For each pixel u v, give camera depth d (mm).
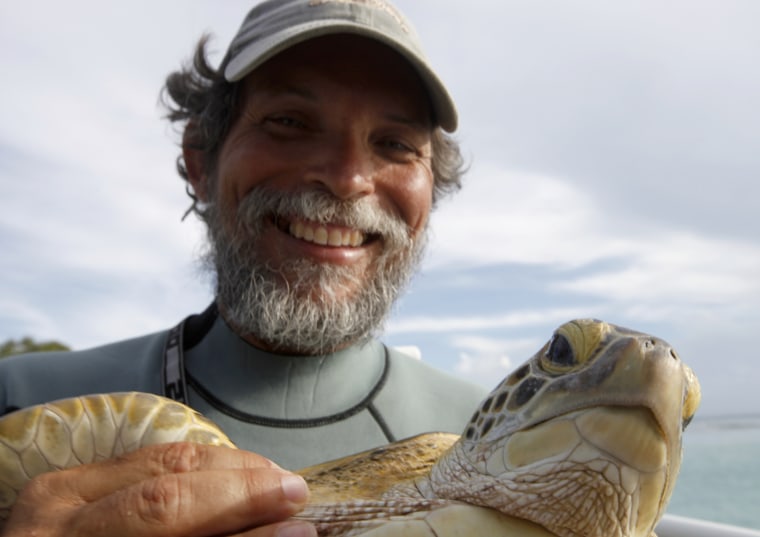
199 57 438
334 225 363
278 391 349
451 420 386
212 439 260
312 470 289
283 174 361
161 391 344
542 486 216
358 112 364
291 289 356
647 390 206
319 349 357
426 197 396
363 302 373
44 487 210
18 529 196
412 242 395
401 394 379
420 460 286
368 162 370
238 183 366
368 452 299
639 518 219
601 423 209
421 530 215
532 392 229
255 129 368
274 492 208
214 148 400
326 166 359
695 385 233
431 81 376
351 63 365
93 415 251
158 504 195
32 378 349
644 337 218
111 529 192
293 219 359
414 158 389
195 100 439
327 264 360
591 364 218
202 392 345
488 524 219
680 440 215
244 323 349
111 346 390
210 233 402
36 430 246
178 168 494
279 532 201
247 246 363
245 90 375
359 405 361
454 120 395
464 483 236
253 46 370
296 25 364
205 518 198
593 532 218
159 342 377
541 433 220
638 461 208
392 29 373
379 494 254
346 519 227
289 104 361
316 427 346
